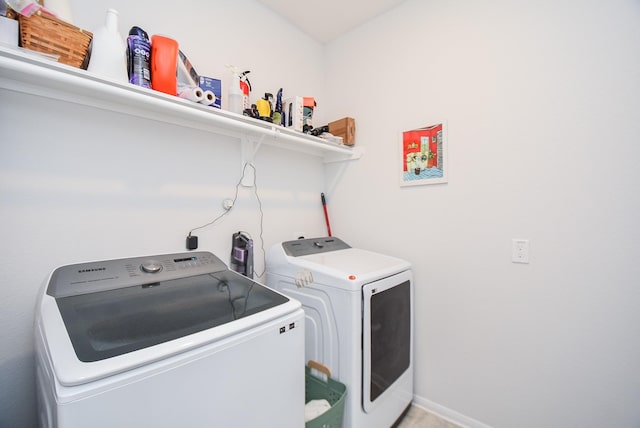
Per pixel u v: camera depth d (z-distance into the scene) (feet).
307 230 7.23
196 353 2.28
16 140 3.38
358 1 6.11
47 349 2.09
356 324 4.18
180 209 4.86
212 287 3.59
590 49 4.07
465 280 5.30
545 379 4.51
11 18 2.79
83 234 3.87
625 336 3.90
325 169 7.68
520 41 4.63
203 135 5.16
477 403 5.17
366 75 6.81
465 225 5.28
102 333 2.32
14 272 3.39
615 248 3.95
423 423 5.38
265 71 6.28
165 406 2.11
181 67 4.26
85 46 3.23
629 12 3.80
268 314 2.88
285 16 6.64
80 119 3.83
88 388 1.79
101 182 4.01
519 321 4.73
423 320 5.83
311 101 6.30
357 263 5.12
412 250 6.00
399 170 6.20
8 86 3.26
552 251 4.42
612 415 4.00
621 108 3.87
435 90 5.63
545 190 4.46
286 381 3.02
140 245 4.40
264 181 6.21
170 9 4.73
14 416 3.39
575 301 4.25
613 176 3.94
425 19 5.77
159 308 2.89
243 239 5.45
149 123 4.48
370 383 4.41
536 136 4.52
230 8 5.60
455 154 5.37
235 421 2.55
